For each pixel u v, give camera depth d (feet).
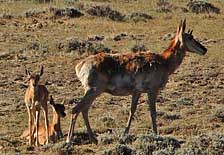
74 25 407.03
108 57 169.07
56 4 473.67
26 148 162.20
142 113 222.48
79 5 467.52
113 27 410.31
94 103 237.86
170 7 490.49
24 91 259.39
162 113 213.46
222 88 271.90
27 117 213.87
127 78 168.14
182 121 205.05
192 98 250.98
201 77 290.97
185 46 176.35
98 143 166.40
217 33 403.95
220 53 342.44
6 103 234.79
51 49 337.11
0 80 276.41
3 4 464.24
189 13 479.00
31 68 299.99
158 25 427.74
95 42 360.89
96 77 165.89
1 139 175.42
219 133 168.14
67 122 207.31
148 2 507.71
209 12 487.20
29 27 392.27
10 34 369.09
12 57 319.27
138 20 438.81
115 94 170.30
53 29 392.27
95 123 203.00
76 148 157.79
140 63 169.07
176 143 154.92
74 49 337.11
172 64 174.50
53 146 158.51
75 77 287.48
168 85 276.00
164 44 362.33
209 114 217.15
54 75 288.71
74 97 247.91
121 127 197.77
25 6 460.96
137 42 362.33
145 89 169.89
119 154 147.84
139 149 149.28
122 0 510.17
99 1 505.25
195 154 144.56
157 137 156.15
